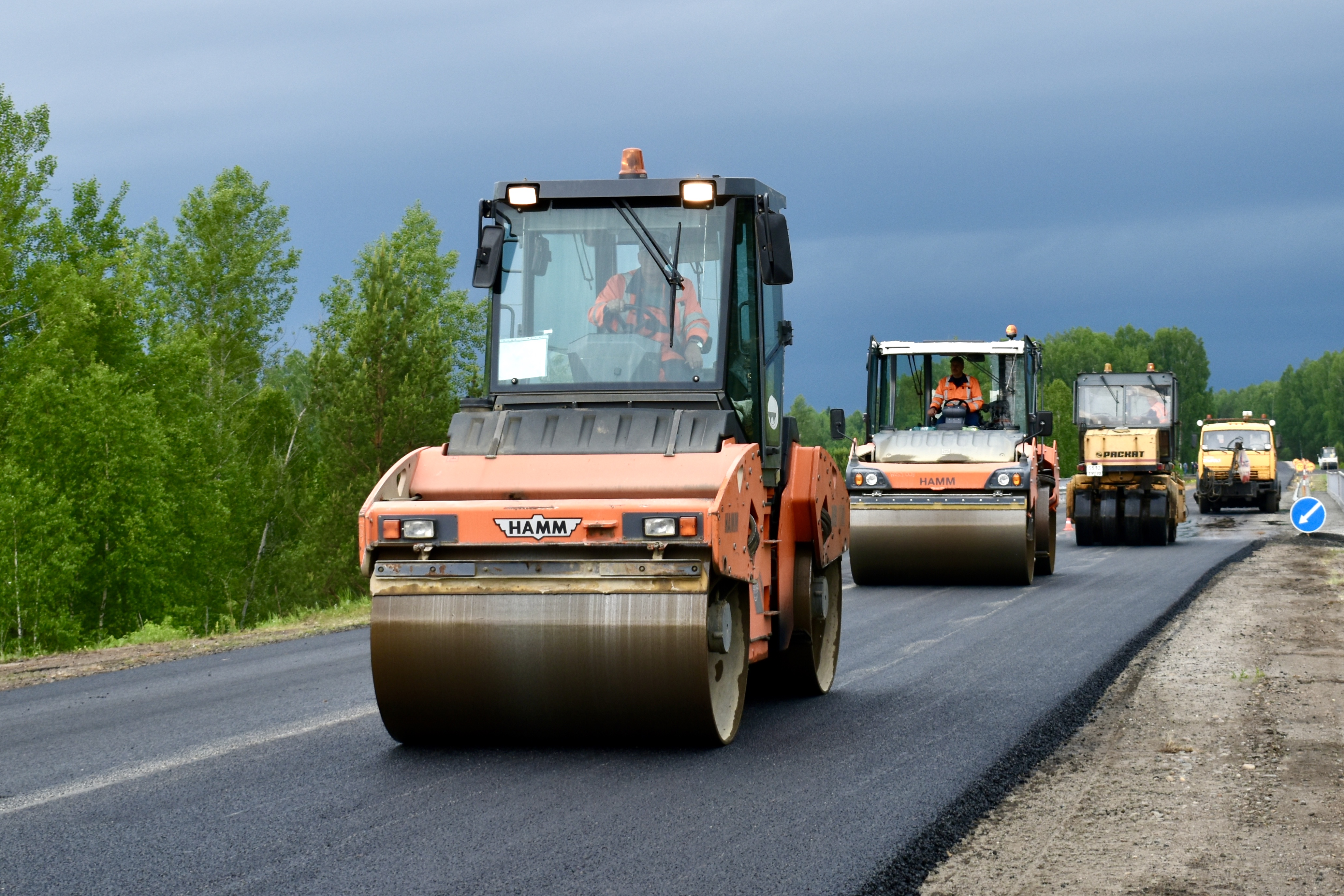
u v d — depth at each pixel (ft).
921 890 23.75
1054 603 79.05
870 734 38.37
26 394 185.47
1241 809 29.76
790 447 43.75
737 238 39.60
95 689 51.42
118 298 224.53
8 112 233.35
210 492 213.46
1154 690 47.09
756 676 45.47
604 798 30.37
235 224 299.99
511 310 39.45
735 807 29.50
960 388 98.48
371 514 34.63
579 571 33.83
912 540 90.38
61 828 28.02
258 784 32.19
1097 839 27.30
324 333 284.82
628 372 38.65
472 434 37.37
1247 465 224.53
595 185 39.47
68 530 171.63
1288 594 83.61
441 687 34.42
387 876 24.16
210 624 223.30
